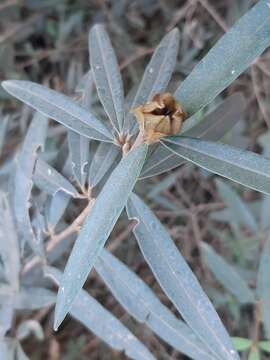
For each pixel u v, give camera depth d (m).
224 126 0.14
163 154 0.13
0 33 0.27
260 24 0.11
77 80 0.25
